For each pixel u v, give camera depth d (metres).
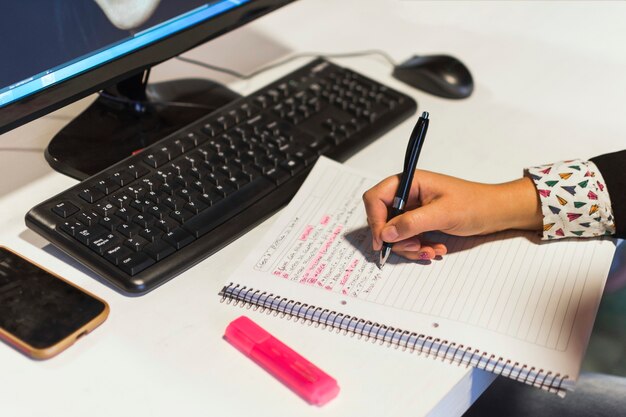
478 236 0.75
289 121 0.87
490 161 0.87
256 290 0.67
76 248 0.68
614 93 1.00
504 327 0.64
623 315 1.00
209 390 0.59
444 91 0.97
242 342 0.62
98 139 0.84
